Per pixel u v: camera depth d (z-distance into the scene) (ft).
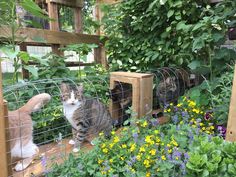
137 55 10.08
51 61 8.25
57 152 6.10
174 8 8.65
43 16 7.11
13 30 7.04
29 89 6.75
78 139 6.46
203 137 5.39
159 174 4.71
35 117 6.75
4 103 4.52
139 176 4.69
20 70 8.13
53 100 7.03
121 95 7.50
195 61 8.13
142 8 9.77
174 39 9.15
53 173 5.18
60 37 9.59
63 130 7.29
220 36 7.41
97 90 7.82
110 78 7.54
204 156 4.50
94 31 11.46
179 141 5.40
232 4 7.57
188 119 6.84
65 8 11.05
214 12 7.82
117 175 4.70
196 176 4.42
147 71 8.66
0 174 4.58
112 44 10.56
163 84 8.37
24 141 5.28
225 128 6.33
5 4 6.77
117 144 5.50
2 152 4.50
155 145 5.28
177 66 9.27
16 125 5.08
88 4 12.16
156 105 8.35
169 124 6.59
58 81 6.85
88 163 5.12
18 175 5.19
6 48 5.92
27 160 5.54
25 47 9.22
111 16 10.49
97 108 6.81
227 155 4.73
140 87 6.69
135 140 5.50
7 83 6.73
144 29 9.71
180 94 8.93
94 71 9.66
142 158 4.99
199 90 7.64
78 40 10.27
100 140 5.72
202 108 7.29
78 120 6.43
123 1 10.32
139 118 6.72
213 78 7.73
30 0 6.40
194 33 8.02
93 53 11.41
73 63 10.28
